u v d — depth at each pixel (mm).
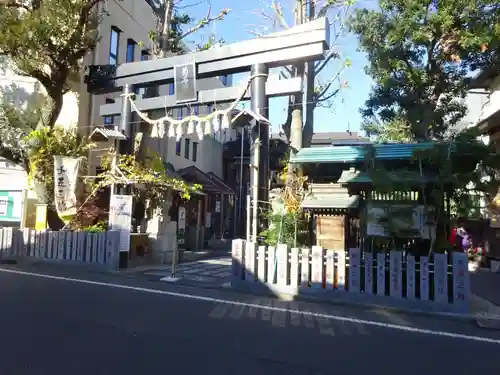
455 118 14438
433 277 7934
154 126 13375
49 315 6402
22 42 12469
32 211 15453
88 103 17438
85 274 10992
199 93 13188
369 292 8320
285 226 10484
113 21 18891
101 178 14898
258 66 11977
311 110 14914
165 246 13859
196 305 7711
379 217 8898
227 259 16031
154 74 13922
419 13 12461
